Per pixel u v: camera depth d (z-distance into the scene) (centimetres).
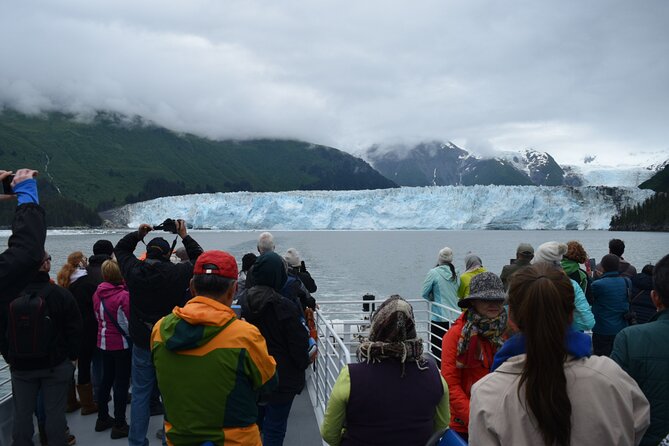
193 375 243
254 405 258
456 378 298
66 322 396
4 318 389
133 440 406
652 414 242
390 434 233
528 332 174
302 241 8806
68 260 542
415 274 3856
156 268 388
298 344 364
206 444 242
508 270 531
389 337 241
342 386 239
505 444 172
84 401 525
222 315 249
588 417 165
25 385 388
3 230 8306
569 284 179
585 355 175
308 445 446
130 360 467
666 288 247
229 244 7069
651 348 242
